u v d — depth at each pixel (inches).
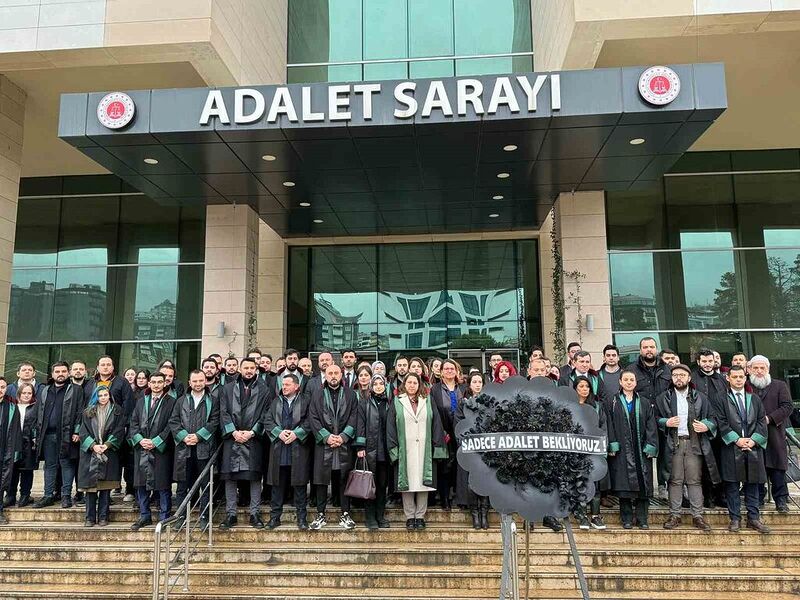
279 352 588.1
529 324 594.6
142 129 361.1
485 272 608.7
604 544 259.8
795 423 287.0
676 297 572.7
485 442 156.6
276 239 605.9
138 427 277.4
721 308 571.5
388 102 354.6
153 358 600.7
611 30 403.2
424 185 461.4
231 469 267.3
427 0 591.8
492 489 155.6
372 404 273.7
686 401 266.7
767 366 280.4
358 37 592.4
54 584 246.8
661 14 394.0
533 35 564.4
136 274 617.6
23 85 469.1
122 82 467.8
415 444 265.0
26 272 628.7
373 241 613.3
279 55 575.2
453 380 290.8
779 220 585.3
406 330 604.4
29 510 291.6
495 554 250.1
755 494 263.3
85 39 420.2
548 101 347.9
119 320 611.2
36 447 300.5
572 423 156.5
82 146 381.7
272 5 553.3
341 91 356.5
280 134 365.7
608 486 262.8
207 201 505.7
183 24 413.7
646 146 390.6
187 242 618.2
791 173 591.8
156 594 210.8
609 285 538.3
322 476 263.3
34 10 426.6
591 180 458.6
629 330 568.4
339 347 605.3
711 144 582.2
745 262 578.6
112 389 295.3
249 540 266.4
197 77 458.9
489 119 348.8
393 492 297.4
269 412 270.7
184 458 270.8
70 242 631.2
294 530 266.5
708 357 279.1
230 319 514.9
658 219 586.9
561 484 153.5
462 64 576.1
